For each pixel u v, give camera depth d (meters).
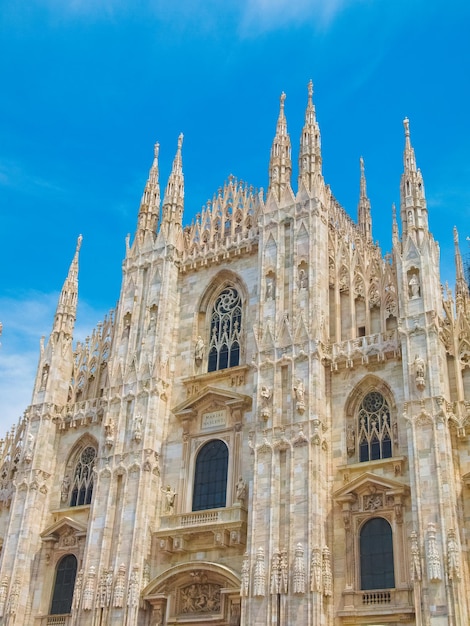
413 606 42.88
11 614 56.12
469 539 43.41
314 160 60.41
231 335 59.84
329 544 47.12
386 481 46.19
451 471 44.28
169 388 59.53
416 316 49.12
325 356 52.44
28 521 59.47
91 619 51.94
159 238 65.75
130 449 56.78
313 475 48.09
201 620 49.06
